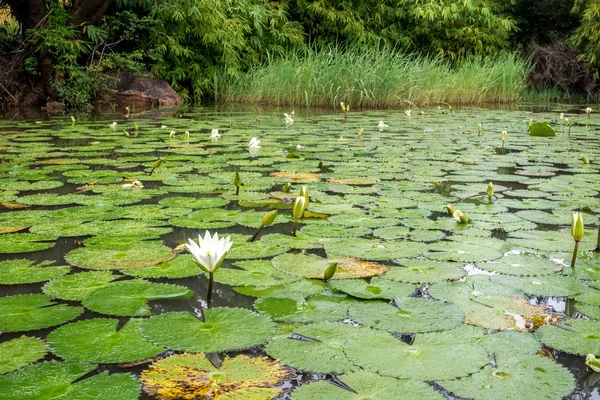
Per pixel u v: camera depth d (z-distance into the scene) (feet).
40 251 6.59
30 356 4.09
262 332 4.54
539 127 19.20
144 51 31.78
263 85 34.73
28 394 3.57
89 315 4.87
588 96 48.60
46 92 29.09
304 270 6.03
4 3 28.53
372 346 4.33
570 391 3.74
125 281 5.59
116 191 9.73
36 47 27.99
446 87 37.68
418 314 4.96
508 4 55.01
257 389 3.71
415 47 46.70
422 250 6.72
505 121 24.73
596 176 11.85
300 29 41.01
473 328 4.70
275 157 13.87
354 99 34.68
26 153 14.01
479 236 7.36
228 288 5.57
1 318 4.74
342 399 3.59
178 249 6.69
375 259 6.38
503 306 5.16
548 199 9.62
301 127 21.29
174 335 4.45
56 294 5.27
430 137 18.61
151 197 9.40
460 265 6.31
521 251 6.79
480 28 46.73
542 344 4.46
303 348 4.28
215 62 35.88
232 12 36.17
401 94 35.55
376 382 3.80
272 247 6.78
